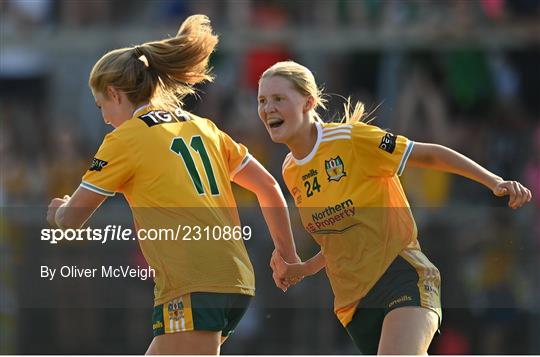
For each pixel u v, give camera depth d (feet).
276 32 118.32
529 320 76.69
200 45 53.93
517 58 117.60
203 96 114.32
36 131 120.26
